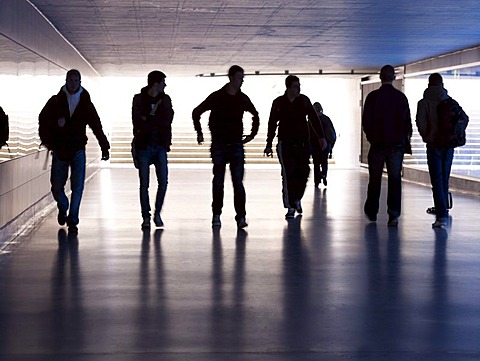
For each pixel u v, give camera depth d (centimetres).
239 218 1127
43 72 1353
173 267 820
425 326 589
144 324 589
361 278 770
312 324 593
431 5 1178
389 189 1150
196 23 1410
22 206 1158
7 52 1016
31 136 1239
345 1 1140
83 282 741
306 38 1645
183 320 602
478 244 985
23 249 934
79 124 1065
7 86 1019
